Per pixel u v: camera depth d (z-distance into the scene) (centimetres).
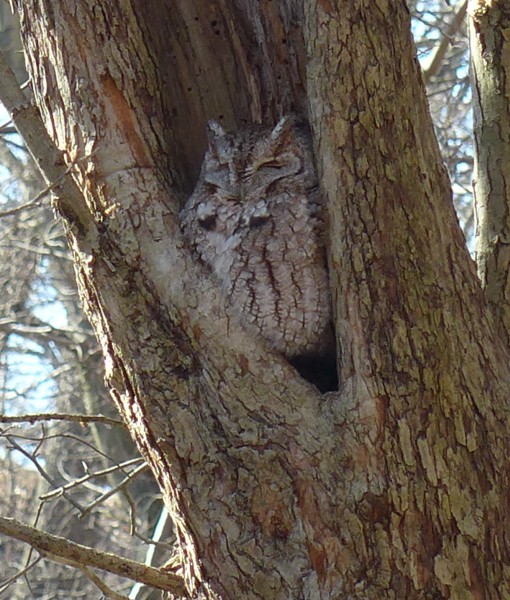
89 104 975
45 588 2066
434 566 841
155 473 916
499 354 910
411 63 933
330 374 1069
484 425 877
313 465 862
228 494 868
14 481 2206
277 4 1110
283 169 1059
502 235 1070
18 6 1027
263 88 1141
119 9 1005
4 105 902
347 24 915
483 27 1105
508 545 861
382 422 859
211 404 892
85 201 920
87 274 921
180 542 907
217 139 1096
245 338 898
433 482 853
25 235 2230
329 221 909
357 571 839
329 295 1025
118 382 922
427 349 875
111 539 2083
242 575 855
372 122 908
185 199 1067
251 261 1030
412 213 900
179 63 1135
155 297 918
